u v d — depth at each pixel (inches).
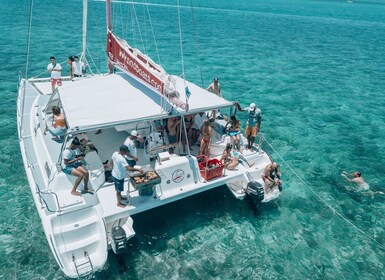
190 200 413.1
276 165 392.8
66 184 317.7
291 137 644.1
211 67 1151.6
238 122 425.1
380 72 1238.9
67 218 294.7
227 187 434.3
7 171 462.0
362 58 1482.5
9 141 541.6
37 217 379.6
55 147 358.0
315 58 1424.7
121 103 361.4
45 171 345.7
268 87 970.7
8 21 1696.6
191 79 1000.2
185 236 358.9
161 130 406.0
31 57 1072.8
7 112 651.5
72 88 404.8
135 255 331.6
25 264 317.7
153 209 394.3
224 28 2111.2
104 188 341.4
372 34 2346.2
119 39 432.5
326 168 532.7
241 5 4264.3
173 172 344.2
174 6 3403.1
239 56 1349.7
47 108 422.3
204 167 371.9
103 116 331.0
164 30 1829.5
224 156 386.6
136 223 372.2
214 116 478.9
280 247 354.0
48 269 312.7
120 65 424.5
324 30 2395.4
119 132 442.0
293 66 1251.8
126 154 307.4
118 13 2400.3
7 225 365.1
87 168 346.6
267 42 1729.8
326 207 426.9
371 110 828.6
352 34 2277.3
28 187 432.1
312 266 333.1
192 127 427.2
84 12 559.5
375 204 440.1
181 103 330.3
